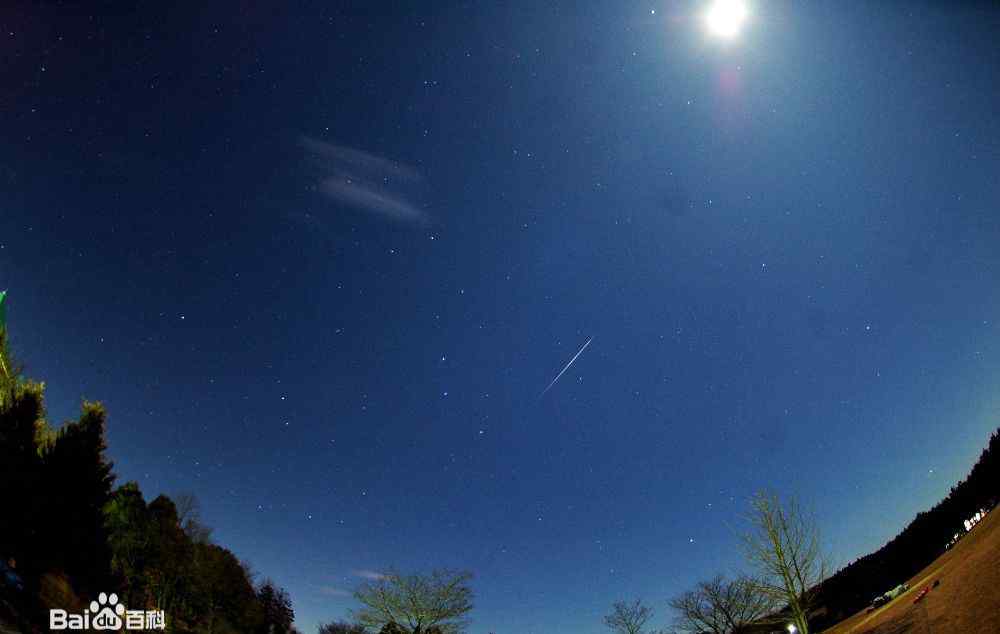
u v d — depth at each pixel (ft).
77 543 57.88
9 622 36.83
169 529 130.00
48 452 59.26
